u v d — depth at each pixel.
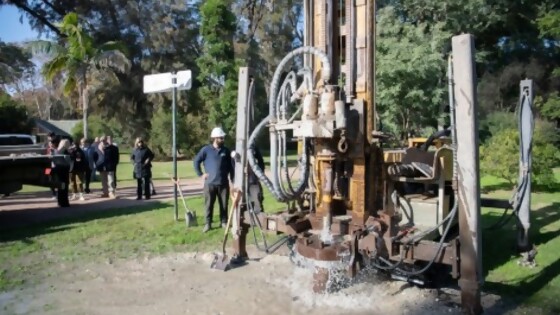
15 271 5.69
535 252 5.93
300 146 5.17
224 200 7.77
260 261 5.95
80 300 4.74
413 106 19.98
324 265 4.59
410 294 4.76
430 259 4.36
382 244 4.49
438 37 21.78
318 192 5.09
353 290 4.84
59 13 34.31
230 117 24.38
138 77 37.19
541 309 4.36
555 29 22.20
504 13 27.47
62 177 10.36
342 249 4.53
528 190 6.17
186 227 7.89
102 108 37.06
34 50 26.61
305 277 5.30
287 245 6.58
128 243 6.97
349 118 4.64
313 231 5.04
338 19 5.07
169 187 14.43
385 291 4.85
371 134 4.85
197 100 33.28
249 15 39.09
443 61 20.81
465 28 25.72
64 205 10.62
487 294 4.75
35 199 12.19
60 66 27.31
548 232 7.34
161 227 7.93
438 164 5.18
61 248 6.75
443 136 5.44
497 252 6.29
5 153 10.88
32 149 11.55
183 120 29.98
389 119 19.78
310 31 5.30
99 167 12.24
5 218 9.13
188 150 30.06
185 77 7.86
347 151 4.73
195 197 11.82
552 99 22.94
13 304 4.64
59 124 51.62
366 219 4.77
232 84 24.36
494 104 28.14
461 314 4.24
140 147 11.62
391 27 21.41
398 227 4.85
